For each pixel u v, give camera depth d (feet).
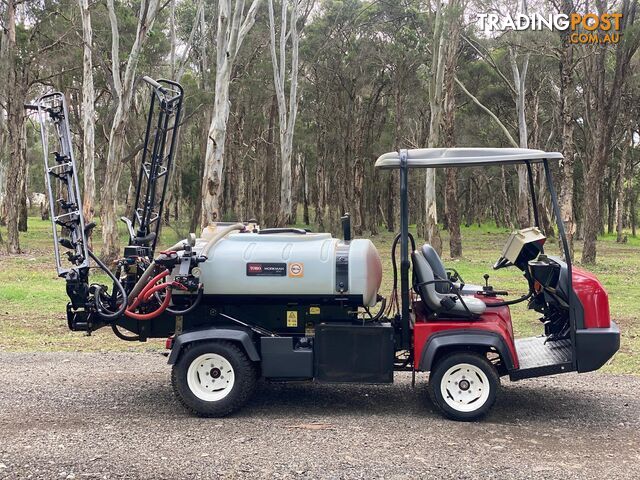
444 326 21.04
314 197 218.79
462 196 236.22
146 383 25.59
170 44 125.08
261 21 134.31
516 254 22.93
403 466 16.63
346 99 153.28
